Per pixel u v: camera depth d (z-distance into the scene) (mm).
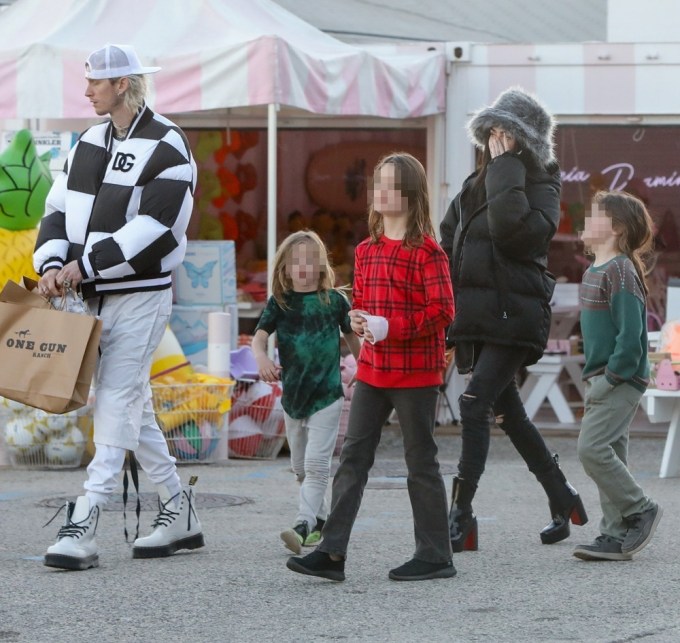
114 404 14070
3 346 13844
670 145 29141
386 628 11500
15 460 22812
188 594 12797
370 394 13312
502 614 12008
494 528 16953
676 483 21484
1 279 22750
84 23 25297
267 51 23453
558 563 14453
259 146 32625
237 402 24469
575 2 34969
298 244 15258
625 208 14430
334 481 13391
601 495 14719
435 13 34188
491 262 14945
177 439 23484
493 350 15016
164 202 14000
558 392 29516
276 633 11328
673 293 27812
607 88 28906
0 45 25297
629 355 14156
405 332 12938
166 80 24109
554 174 15570
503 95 15398
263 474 22406
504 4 34594
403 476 22453
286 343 15344
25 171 22781
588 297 14484
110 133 14367
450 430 28672
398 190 13148
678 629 11469
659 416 21953
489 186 14875
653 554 14977
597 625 11602
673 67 28781
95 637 11195
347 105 25266
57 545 13828
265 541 15891
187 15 25375
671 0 30703
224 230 32844
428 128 29641
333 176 32438
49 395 13680
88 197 14266
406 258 13180
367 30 33594
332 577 13219
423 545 13555
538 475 15703
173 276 26438
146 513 18016
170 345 24031
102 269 13812
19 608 12195
